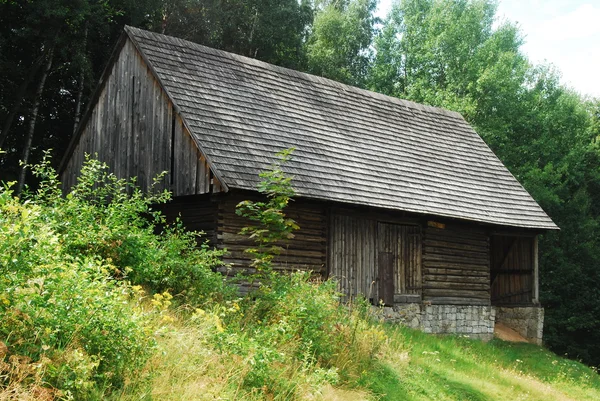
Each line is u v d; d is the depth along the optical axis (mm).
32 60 26688
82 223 12109
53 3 23578
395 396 11969
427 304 20594
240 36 34156
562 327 34938
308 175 17656
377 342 13438
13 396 6570
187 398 8109
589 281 35656
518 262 24859
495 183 23875
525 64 41562
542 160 39531
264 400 9281
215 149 16359
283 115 19375
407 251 20375
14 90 26500
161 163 17703
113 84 19719
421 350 16047
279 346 10867
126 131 19031
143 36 18750
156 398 7926
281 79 20969
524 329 24312
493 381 15930
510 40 42656
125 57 19359
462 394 13633
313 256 17844
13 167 27312
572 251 36156
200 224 16969
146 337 8469
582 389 18703
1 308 7426
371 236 19406
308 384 10148
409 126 23688
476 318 22141
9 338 7379
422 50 41594
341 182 18328
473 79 39031
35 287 7715
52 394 7035
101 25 27188
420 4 43438
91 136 20406
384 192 19250
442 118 25594
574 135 40844
